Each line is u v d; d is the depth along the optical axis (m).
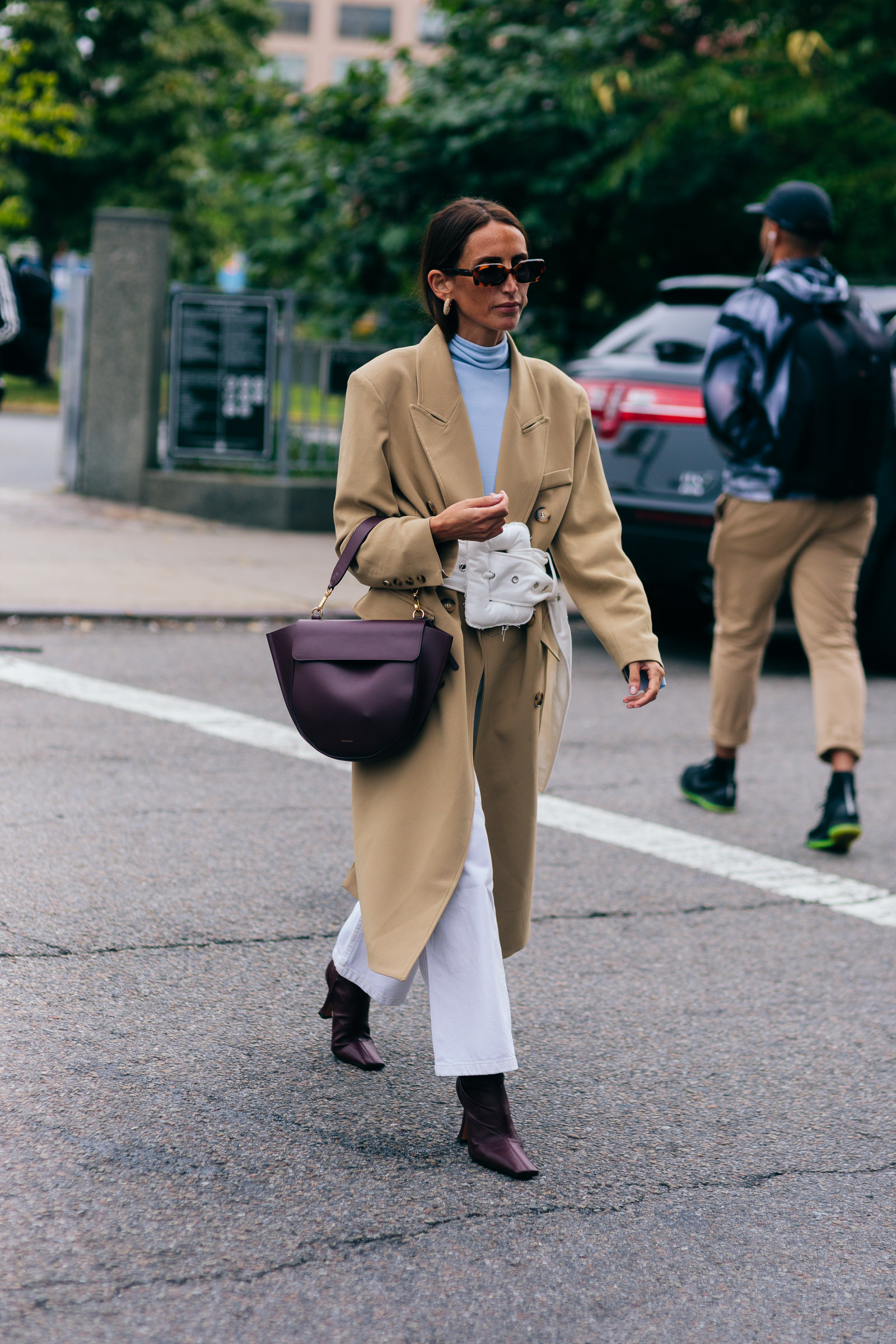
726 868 4.91
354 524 2.88
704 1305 2.49
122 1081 3.13
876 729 7.07
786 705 7.45
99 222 12.16
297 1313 2.37
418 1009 3.68
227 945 3.92
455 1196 2.78
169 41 33.25
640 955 4.11
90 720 6.18
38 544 10.42
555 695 3.07
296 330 12.27
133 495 12.40
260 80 14.96
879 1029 3.72
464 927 2.85
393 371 2.91
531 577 2.92
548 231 13.14
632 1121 3.16
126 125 33.59
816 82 11.99
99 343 12.32
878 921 4.52
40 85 26.48
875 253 11.77
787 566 5.27
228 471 12.49
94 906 4.11
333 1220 2.65
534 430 2.96
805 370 5.05
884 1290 2.58
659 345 8.11
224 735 6.11
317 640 2.83
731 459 5.29
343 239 13.85
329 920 4.15
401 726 2.77
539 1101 3.23
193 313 11.93
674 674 8.04
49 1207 2.61
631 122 12.58
